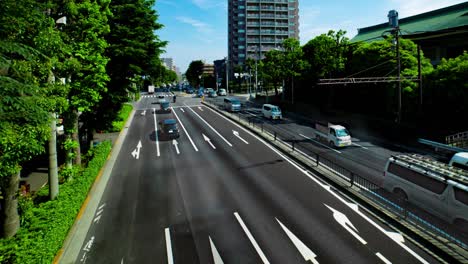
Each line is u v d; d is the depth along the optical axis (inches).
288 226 456.8
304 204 536.4
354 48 1571.1
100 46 608.4
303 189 611.5
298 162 810.8
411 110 1151.6
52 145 502.3
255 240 419.2
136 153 922.1
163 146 1008.9
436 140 956.6
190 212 511.2
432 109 1053.2
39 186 633.0
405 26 1956.2
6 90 275.0
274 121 1493.6
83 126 837.2
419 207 479.5
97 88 612.4
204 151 940.0
